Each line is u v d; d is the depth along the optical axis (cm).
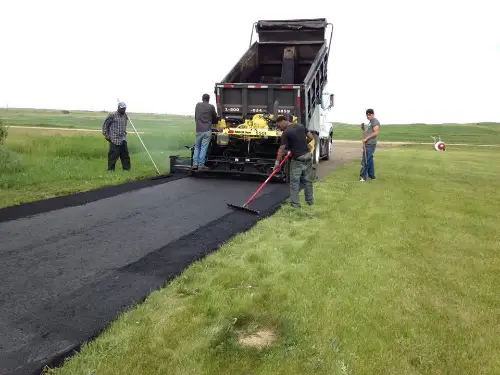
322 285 382
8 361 257
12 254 442
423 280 407
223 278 387
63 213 614
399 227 589
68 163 1075
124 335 289
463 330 319
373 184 948
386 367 270
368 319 327
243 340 293
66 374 247
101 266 416
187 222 586
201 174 1010
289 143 679
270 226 573
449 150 2586
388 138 4253
